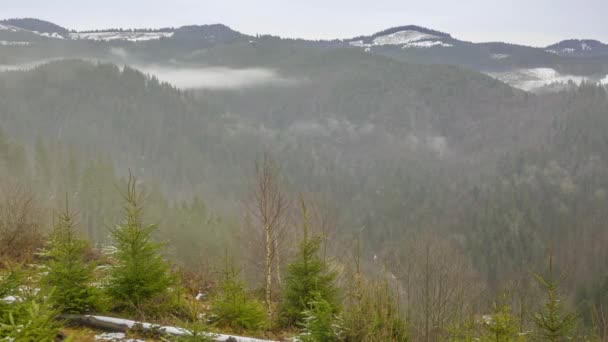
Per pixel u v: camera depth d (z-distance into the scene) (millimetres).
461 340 9789
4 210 16109
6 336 5168
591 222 96062
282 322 11195
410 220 115875
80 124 190625
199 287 13367
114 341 8211
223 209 96938
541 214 111875
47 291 8461
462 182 157250
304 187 131000
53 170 73000
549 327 8109
